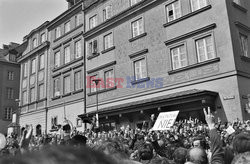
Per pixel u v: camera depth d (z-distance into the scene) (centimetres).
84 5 3238
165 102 2042
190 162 363
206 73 1972
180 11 2222
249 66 1975
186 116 2033
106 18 2930
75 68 3203
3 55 5372
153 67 2345
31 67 4100
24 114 4000
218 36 1941
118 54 2695
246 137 306
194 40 2080
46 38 3847
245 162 284
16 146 948
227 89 1844
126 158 199
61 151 81
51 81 3575
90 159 82
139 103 2195
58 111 3350
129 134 1622
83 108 2975
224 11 1930
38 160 76
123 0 2756
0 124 4691
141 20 2541
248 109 1700
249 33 2103
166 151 797
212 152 425
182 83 2106
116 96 2634
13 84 5053
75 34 3294
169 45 2244
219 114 1855
